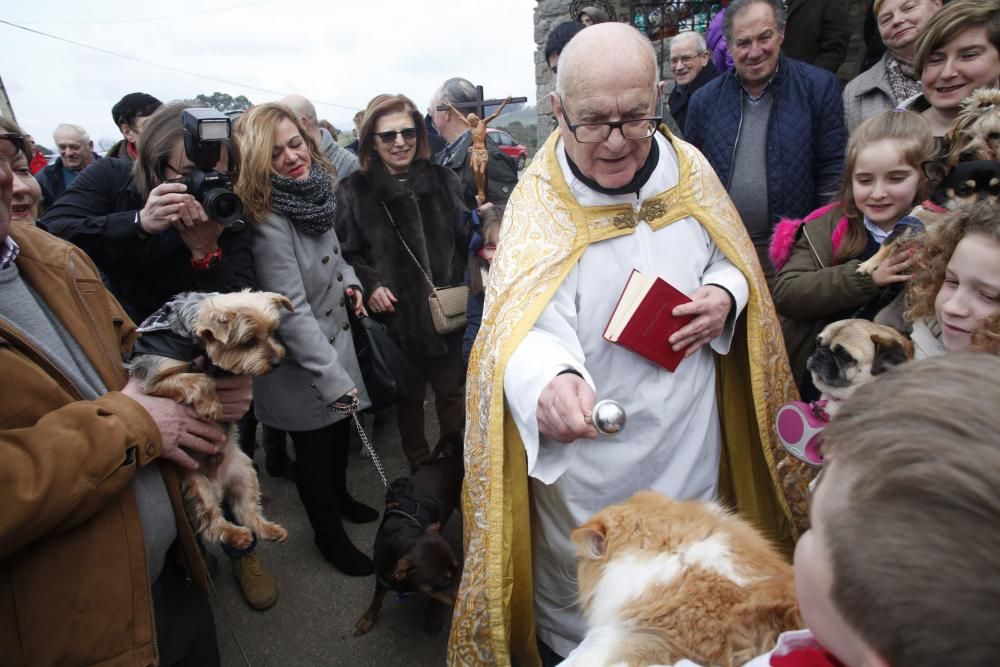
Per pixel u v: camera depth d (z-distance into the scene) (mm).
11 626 1244
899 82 2979
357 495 3688
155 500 1530
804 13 4316
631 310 1775
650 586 1067
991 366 500
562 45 4375
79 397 1399
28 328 1402
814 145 3166
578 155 1803
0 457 1146
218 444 1692
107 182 2465
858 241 2189
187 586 1748
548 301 1801
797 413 1766
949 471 445
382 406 3129
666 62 6930
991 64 2238
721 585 1026
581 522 1911
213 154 2090
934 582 434
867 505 492
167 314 1690
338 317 2934
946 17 2268
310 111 4371
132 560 1361
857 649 546
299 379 2734
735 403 2062
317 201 2711
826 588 546
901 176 2045
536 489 1962
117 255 2244
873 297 2021
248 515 1983
